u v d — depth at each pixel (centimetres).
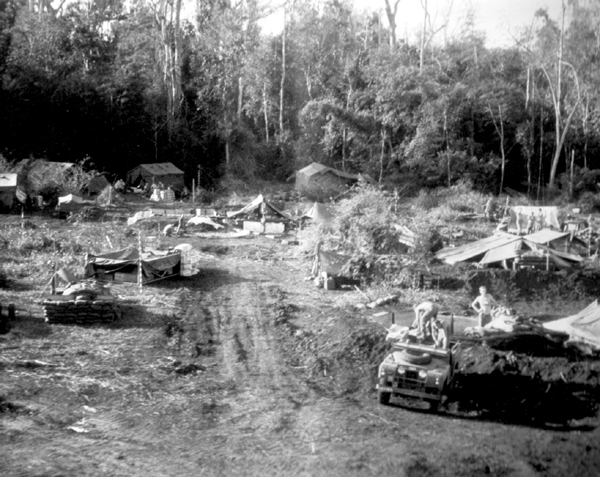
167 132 7138
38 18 7250
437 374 1461
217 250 3628
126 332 2075
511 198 6769
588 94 7331
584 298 2539
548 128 7656
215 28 7706
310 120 7338
